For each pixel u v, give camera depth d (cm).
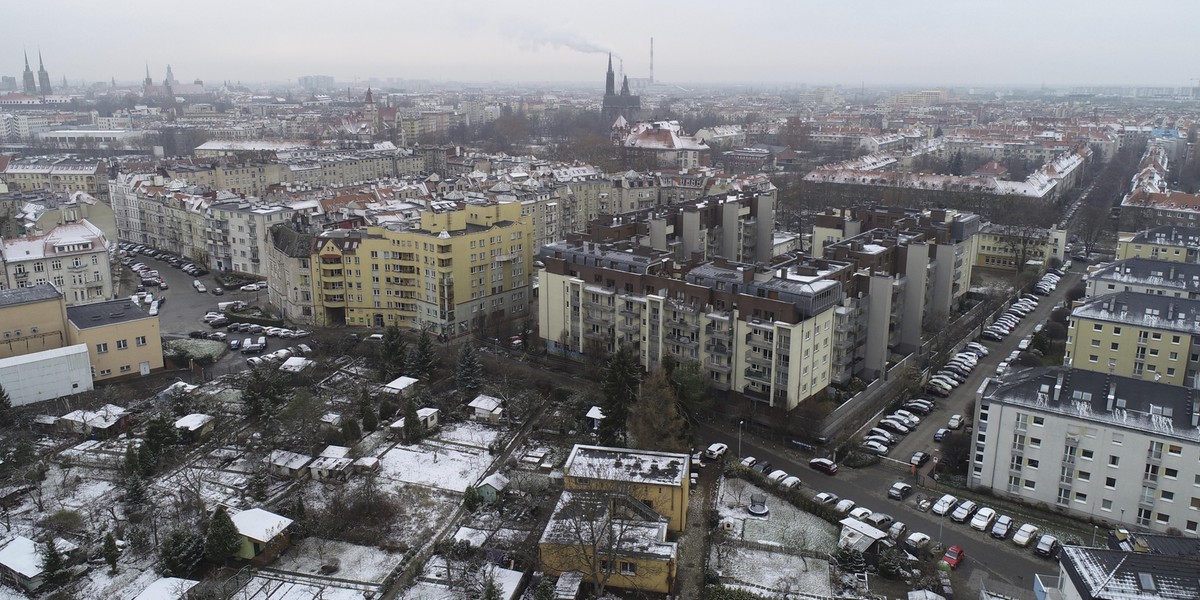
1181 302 18988
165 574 12838
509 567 13225
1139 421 13950
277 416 18212
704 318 19212
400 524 14612
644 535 13150
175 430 17112
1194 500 13525
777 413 18162
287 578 13012
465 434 18212
